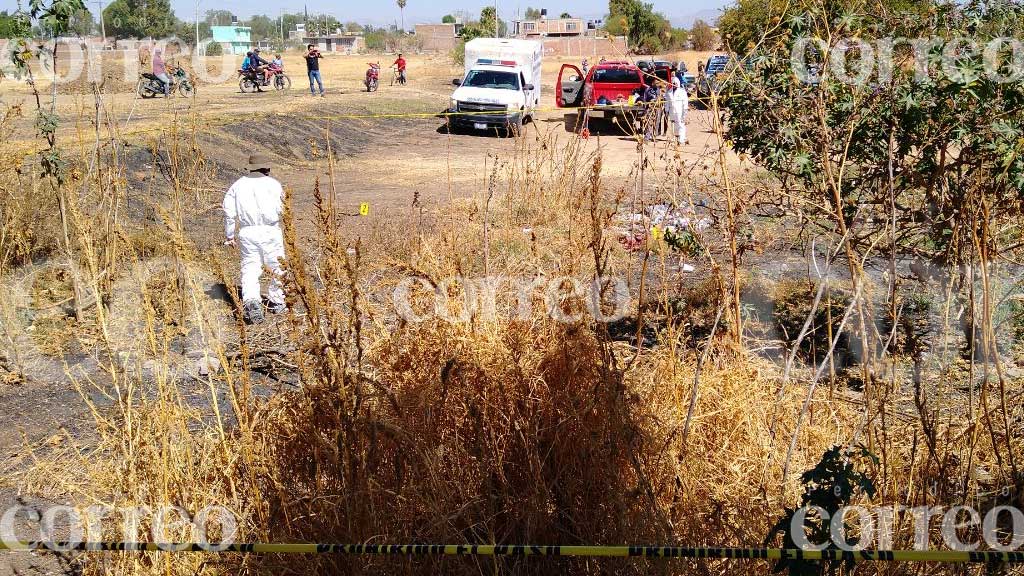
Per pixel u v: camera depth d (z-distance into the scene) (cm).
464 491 330
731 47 506
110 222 714
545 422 351
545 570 325
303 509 331
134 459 352
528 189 979
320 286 639
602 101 1997
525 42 2630
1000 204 425
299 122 1881
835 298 665
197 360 576
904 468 364
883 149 465
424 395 351
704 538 328
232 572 324
